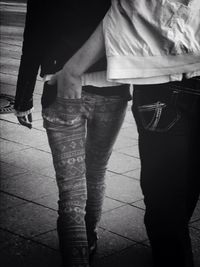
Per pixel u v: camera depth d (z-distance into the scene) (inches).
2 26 640.4
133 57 114.0
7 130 255.3
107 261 145.8
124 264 144.7
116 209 175.5
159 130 120.9
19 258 145.0
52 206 175.9
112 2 113.6
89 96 126.5
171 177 123.0
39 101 312.7
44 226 162.6
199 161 134.4
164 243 126.9
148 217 128.0
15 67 409.1
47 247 150.9
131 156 226.8
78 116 123.9
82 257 122.0
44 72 124.7
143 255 149.3
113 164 216.1
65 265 123.6
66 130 124.2
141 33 113.6
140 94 121.6
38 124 266.2
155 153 123.1
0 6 874.8
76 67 117.7
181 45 115.1
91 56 116.7
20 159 218.1
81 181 125.0
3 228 160.2
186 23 115.1
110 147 137.0
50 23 120.5
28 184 192.7
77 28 118.8
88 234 144.6
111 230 161.6
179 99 119.0
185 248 126.6
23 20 713.0
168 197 124.3
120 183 197.3
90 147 137.2
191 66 117.0
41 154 224.8
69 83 119.0
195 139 131.3
